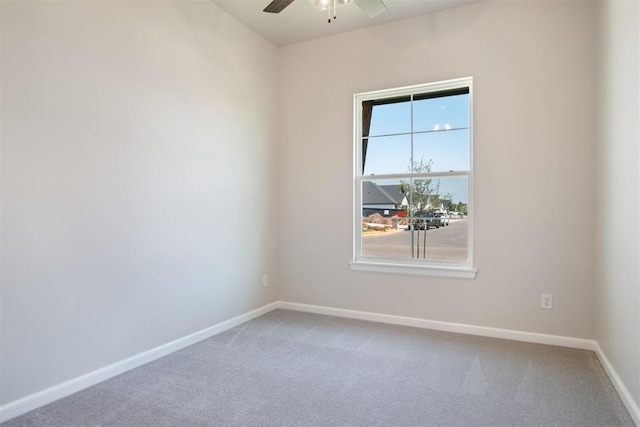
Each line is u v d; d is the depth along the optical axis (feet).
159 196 8.88
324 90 12.42
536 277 9.70
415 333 10.46
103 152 7.65
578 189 9.26
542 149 9.59
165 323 9.02
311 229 12.71
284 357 8.81
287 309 13.12
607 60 7.97
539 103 9.61
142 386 7.36
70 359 7.08
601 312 8.43
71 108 7.09
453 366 8.25
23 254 6.41
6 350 6.20
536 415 6.29
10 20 6.21
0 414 6.10
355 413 6.38
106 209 7.72
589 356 8.75
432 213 11.13
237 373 7.95
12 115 6.25
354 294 12.03
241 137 11.50
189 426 5.99
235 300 11.26
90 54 7.41
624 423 6.05
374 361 8.55
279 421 6.14
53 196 6.82
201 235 10.05
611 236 7.61
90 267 7.43
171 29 9.18
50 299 6.79
